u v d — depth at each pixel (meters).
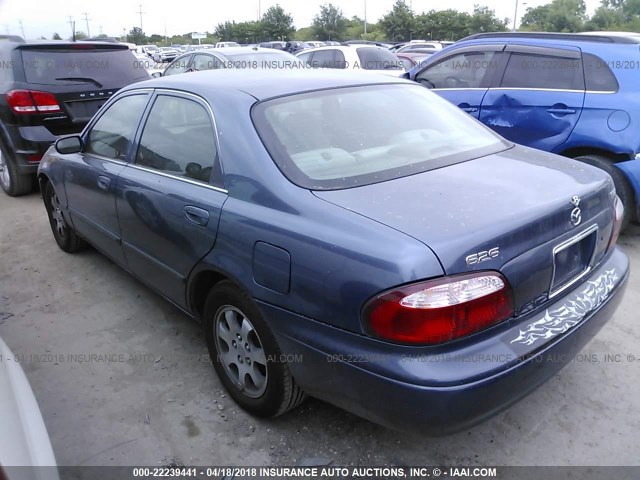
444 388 1.91
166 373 3.15
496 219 2.08
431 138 2.91
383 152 2.68
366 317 1.97
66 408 2.88
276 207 2.34
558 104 5.00
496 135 3.23
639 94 4.61
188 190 2.79
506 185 2.42
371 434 2.66
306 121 2.71
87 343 3.47
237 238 2.44
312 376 2.27
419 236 1.97
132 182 3.24
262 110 2.67
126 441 2.64
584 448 2.55
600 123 4.76
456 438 2.63
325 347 2.14
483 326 1.98
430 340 1.92
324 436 2.65
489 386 1.97
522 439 2.61
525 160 2.82
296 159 2.48
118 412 2.84
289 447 2.59
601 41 4.95
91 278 4.38
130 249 3.45
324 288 2.09
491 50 5.61
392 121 2.93
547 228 2.18
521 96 5.26
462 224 2.04
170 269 3.04
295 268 2.19
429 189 2.36
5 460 1.48
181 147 2.97
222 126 2.69
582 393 2.90
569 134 4.95
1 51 6.23
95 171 3.69
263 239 2.32
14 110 6.06
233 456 2.54
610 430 2.65
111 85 6.66
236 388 2.79
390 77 3.42
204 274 2.79
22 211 6.18
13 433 1.59
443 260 1.90
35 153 6.18
